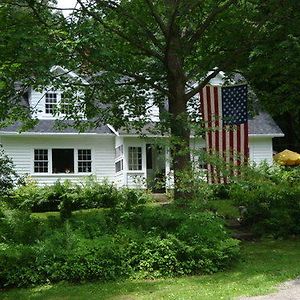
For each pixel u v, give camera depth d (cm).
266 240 1152
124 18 1242
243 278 777
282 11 1177
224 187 1134
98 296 699
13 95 1204
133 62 1332
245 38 1274
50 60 1006
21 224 966
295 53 1118
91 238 897
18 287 772
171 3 1198
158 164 2506
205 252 838
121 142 2394
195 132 1004
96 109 1417
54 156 2450
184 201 950
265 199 1276
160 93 1450
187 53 1271
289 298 636
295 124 3450
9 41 971
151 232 896
